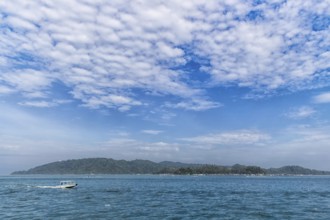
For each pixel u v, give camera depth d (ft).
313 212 195.83
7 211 195.83
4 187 458.91
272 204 240.32
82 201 256.52
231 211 199.52
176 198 289.74
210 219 169.37
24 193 343.87
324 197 304.30
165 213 189.37
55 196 304.30
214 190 413.18
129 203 242.37
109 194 332.80
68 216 175.94
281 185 572.92
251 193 358.23
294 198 293.23
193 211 198.59
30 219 165.89
